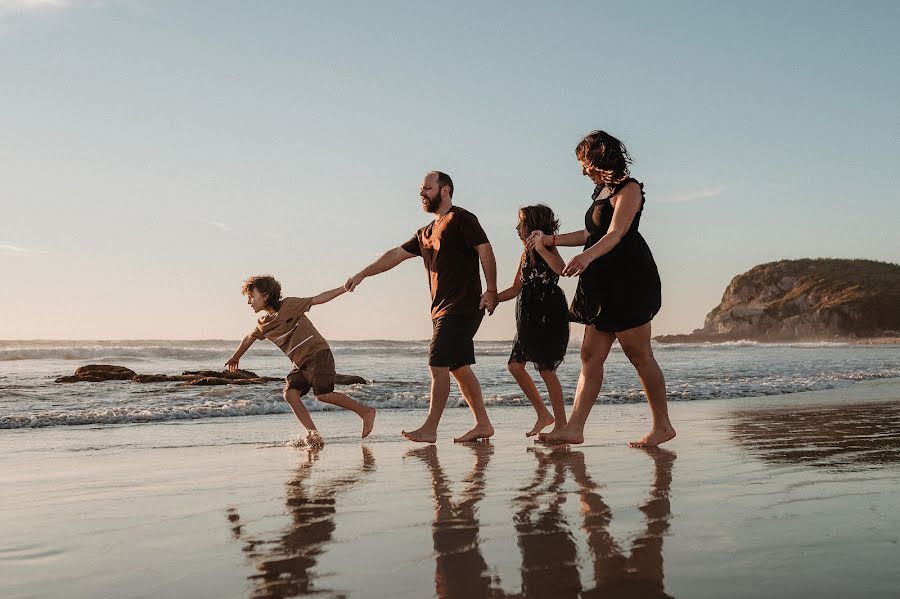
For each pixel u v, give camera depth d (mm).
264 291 5562
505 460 4145
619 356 27234
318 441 5250
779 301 137625
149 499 3111
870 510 2688
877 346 59344
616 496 3010
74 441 5348
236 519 2707
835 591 1780
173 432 5934
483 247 5273
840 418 6453
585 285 4469
